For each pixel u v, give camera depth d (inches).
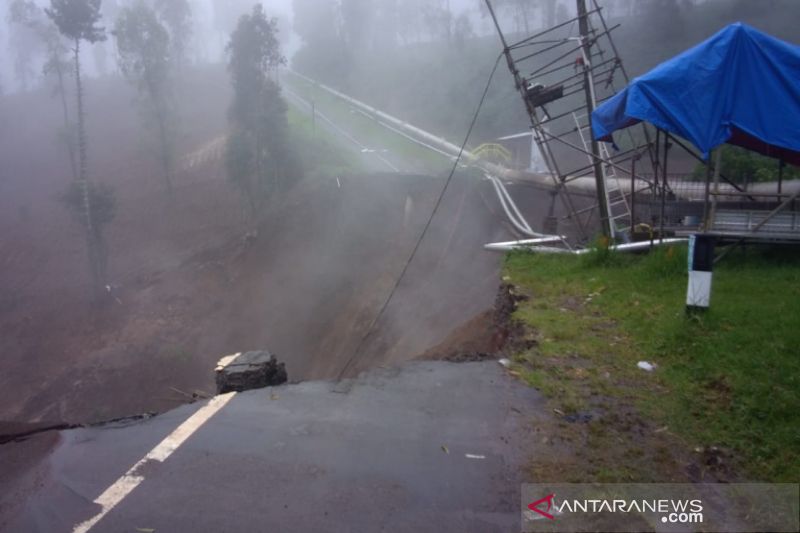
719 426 184.7
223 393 240.8
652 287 331.6
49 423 219.8
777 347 222.7
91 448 192.5
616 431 187.3
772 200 479.2
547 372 234.2
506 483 161.3
